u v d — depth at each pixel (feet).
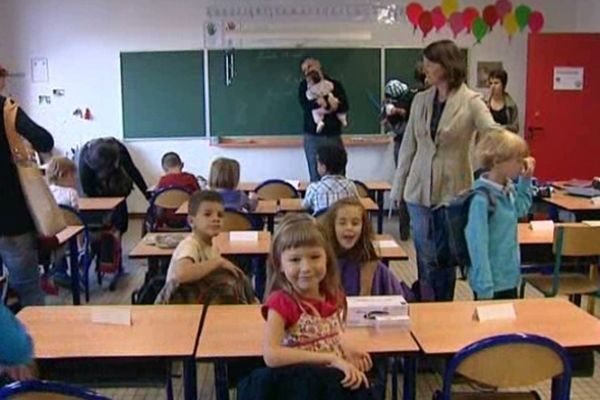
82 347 7.22
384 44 26.18
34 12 25.77
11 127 10.58
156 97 26.27
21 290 11.23
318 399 5.67
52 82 26.17
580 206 15.25
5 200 10.78
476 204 9.27
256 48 26.00
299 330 6.55
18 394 5.52
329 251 6.87
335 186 14.71
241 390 5.94
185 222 17.34
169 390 9.43
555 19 26.50
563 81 25.62
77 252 15.17
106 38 25.96
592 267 13.41
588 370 7.62
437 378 11.14
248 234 13.23
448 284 11.41
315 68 23.72
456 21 26.21
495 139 9.37
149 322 7.98
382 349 7.14
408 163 11.78
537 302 8.70
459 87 10.96
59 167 16.43
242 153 26.84
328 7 25.93
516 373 6.85
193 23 25.88
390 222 25.30
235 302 9.78
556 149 25.94
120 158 19.83
